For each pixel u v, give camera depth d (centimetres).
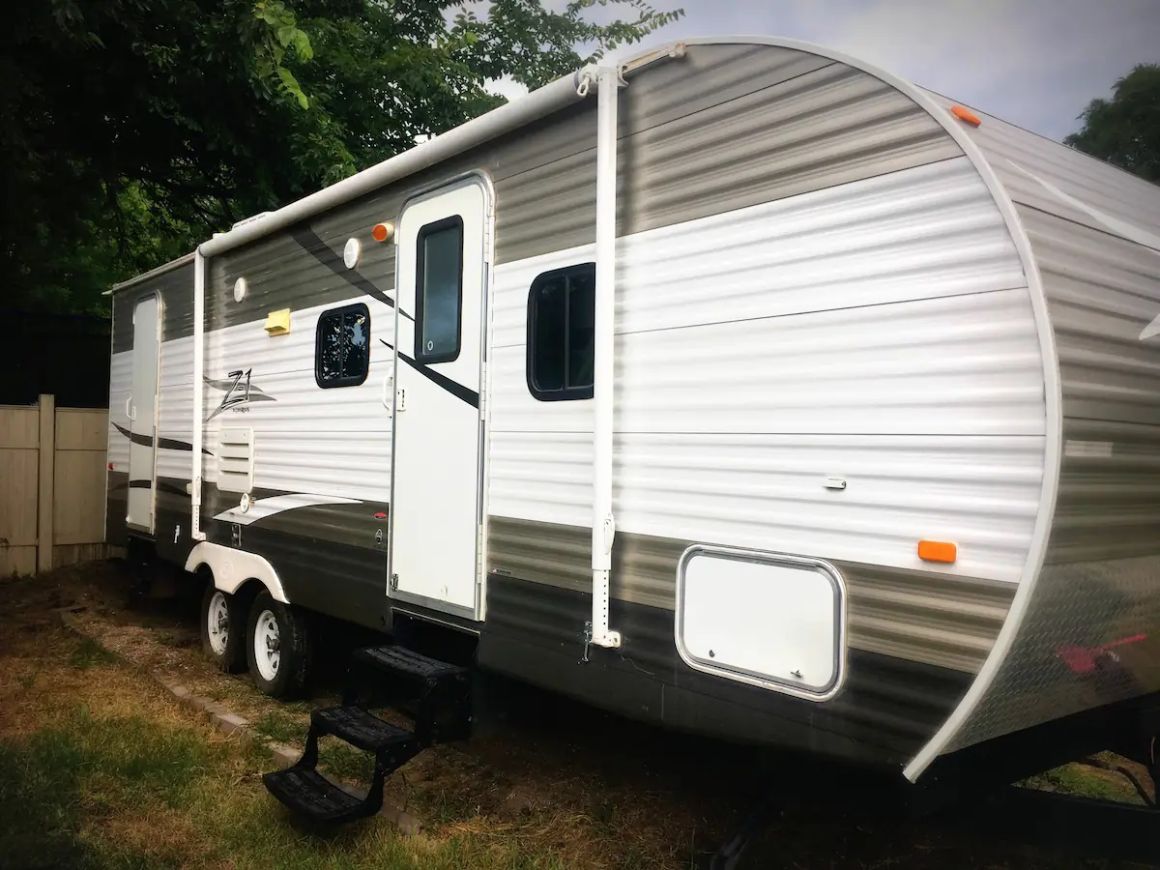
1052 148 266
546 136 346
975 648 219
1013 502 214
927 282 231
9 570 920
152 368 702
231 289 584
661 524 295
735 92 277
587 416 326
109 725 481
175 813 385
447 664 383
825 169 254
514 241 361
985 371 220
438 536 395
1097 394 221
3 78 660
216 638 613
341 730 366
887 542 236
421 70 948
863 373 243
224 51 775
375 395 441
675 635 289
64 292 1442
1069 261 224
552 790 398
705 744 325
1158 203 289
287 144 909
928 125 233
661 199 298
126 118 905
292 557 509
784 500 259
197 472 615
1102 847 279
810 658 252
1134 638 253
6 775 412
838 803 272
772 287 265
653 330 299
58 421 952
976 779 258
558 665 334
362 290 455
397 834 359
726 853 286
